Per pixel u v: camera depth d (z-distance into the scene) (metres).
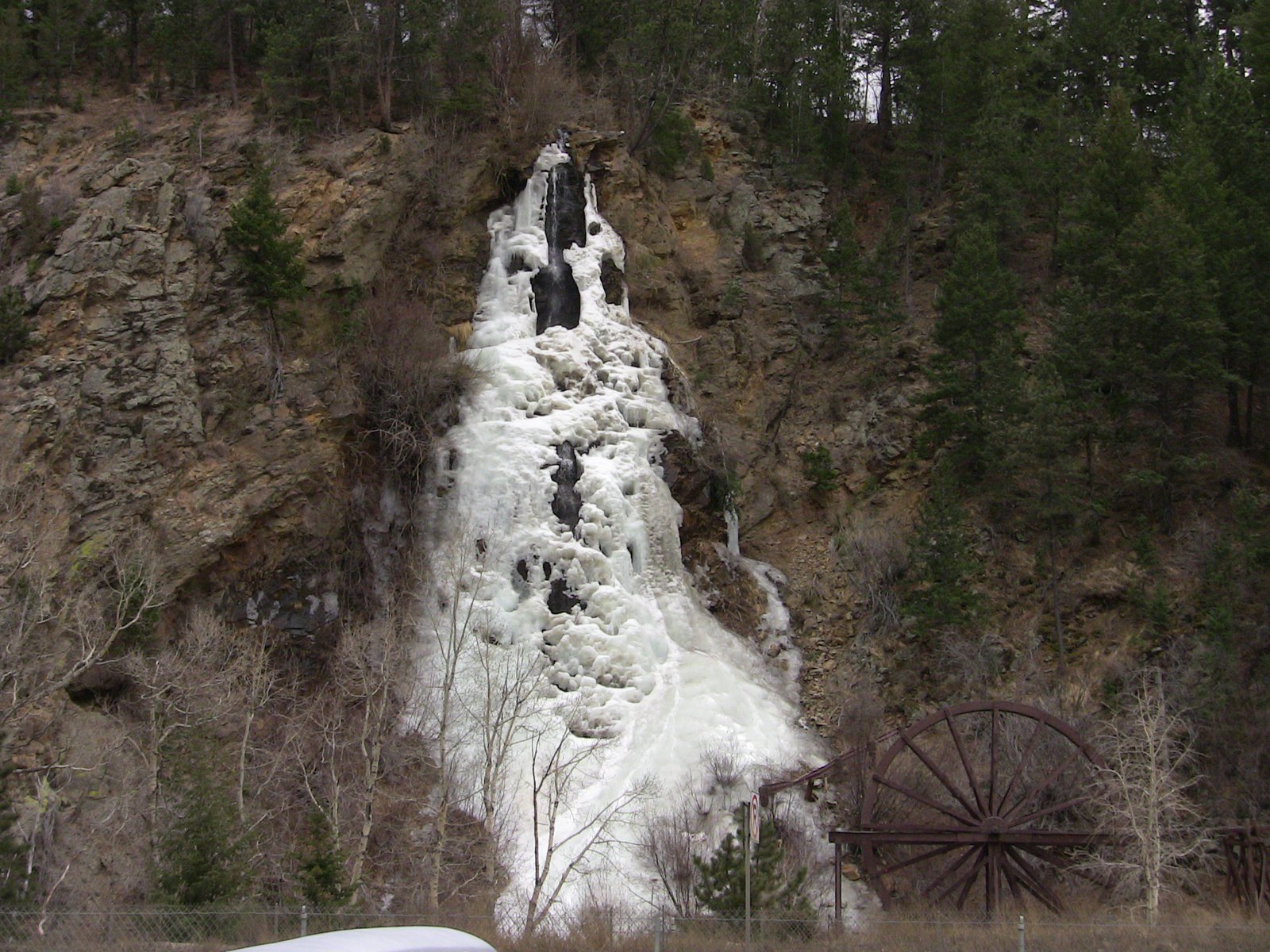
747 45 56.78
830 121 55.19
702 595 40.56
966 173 53.28
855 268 47.28
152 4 55.66
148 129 47.94
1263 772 33.28
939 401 44.31
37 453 37.12
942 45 55.09
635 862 30.83
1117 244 45.19
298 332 41.53
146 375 39.06
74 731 31.61
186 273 41.41
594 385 42.56
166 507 37.03
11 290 39.84
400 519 39.59
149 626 34.06
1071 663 38.50
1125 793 28.80
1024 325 47.28
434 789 32.88
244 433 38.78
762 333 47.59
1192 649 36.12
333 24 49.31
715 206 50.78
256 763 32.16
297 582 37.12
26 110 49.91
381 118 48.16
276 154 46.00
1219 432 45.06
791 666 39.81
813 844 31.98
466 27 50.41
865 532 42.44
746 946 23.42
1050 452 39.88
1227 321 44.16
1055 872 31.48
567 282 45.56
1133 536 41.38
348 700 34.88
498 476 39.38
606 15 57.34
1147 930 25.08
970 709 30.16
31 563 32.81
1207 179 45.72
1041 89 58.00
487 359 42.38
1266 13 53.12
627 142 50.78
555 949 23.17
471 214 46.62
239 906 24.16
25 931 22.58
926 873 31.84
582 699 35.19
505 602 37.75
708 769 33.03
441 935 14.83
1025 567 40.91
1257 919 27.11
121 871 28.55
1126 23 59.66
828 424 46.03
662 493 40.78
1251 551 37.72
